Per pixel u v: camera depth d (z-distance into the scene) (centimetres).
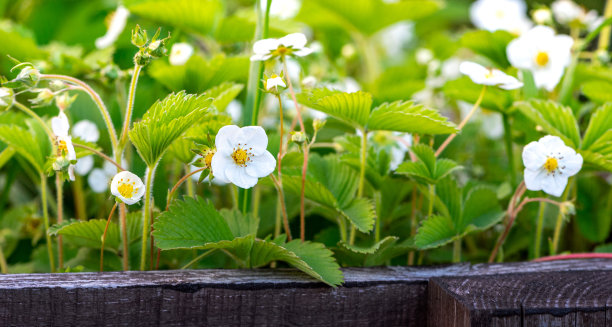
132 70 71
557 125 67
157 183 71
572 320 58
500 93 71
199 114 60
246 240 61
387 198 71
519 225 74
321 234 70
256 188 71
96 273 60
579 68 75
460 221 66
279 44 62
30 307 58
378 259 65
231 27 79
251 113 66
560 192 62
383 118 63
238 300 60
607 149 64
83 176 78
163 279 59
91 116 76
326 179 67
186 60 72
